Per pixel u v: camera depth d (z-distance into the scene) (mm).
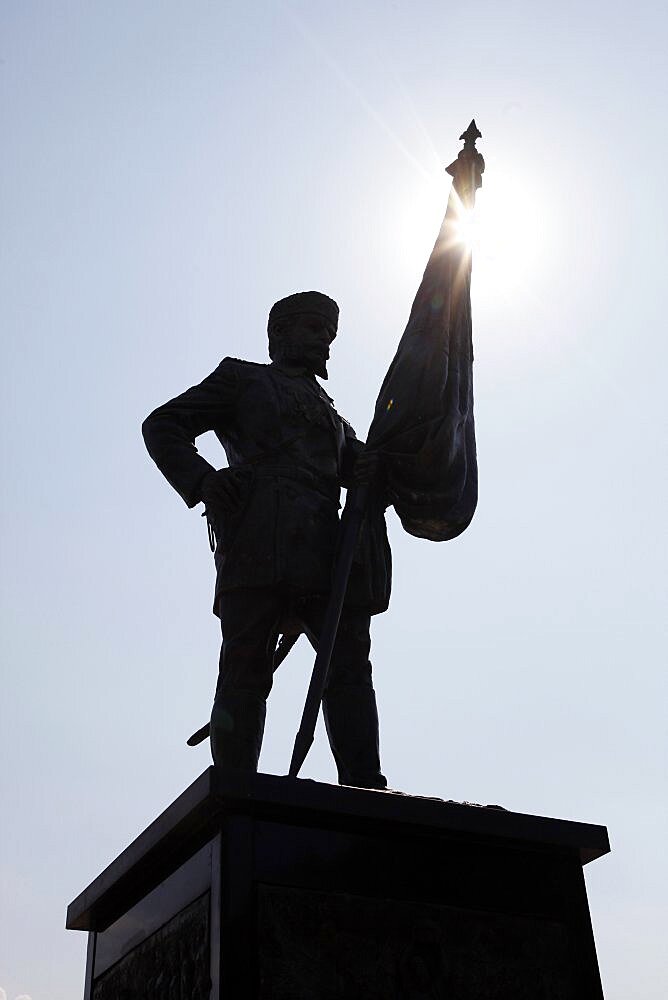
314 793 5492
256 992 5066
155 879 6008
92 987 6660
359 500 6656
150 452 6715
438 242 7426
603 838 5961
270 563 6453
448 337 7102
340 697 6496
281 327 7285
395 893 5488
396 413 6840
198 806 5449
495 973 5512
